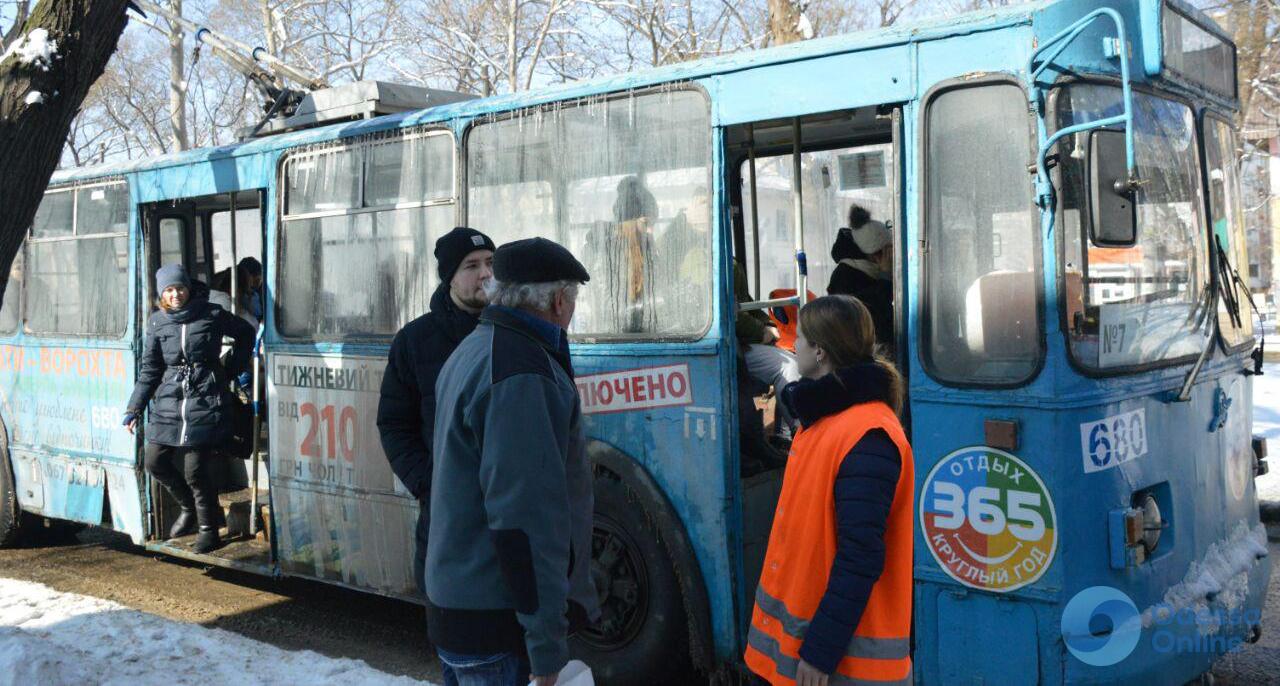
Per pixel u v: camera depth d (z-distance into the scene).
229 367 6.78
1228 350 4.77
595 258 4.95
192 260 8.17
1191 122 4.62
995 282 3.88
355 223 5.89
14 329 8.07
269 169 6.34
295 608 6.54
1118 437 3.91
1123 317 4.04
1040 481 3.75
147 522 7.08
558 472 2.76
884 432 2.85
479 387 2.79
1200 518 4.39
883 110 4.23
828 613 2.77
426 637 5.94
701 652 4.55
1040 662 3.74
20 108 4.88
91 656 5.25
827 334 2.98
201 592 6.92
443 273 3.62
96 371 7.38
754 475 4.93
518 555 2.68
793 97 4.36
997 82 3.90
